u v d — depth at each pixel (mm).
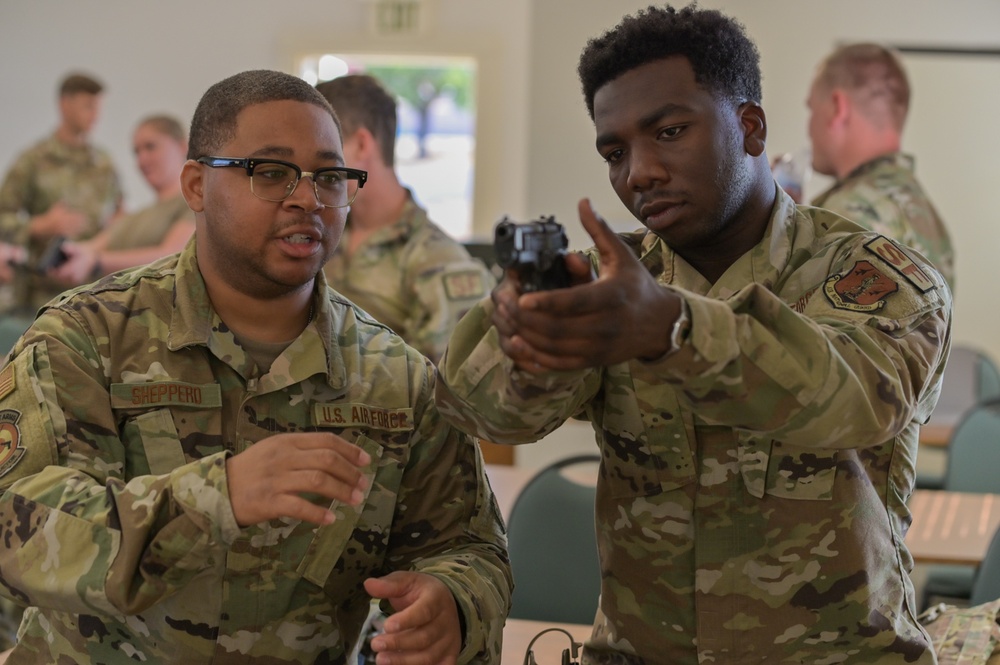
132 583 1202
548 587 2490
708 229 1277
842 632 1303
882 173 3209
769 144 5668
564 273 1050
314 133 1405
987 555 2334
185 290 1442
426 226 2871
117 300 1443
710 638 1323
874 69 3205
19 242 5617
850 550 1293
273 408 1446
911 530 2811
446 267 2818
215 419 1423
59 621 1420
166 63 6484
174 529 1193
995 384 5164
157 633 1387
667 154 1245
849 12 5621
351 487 1184
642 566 1369
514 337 1034
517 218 6113
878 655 1316
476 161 6445
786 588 1303
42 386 1345
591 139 5691
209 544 1192
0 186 5746
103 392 1384
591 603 2469
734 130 1269
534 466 5398
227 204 1391
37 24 6473
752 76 1302
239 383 1443
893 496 1352
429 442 1515
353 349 1517
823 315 1246
